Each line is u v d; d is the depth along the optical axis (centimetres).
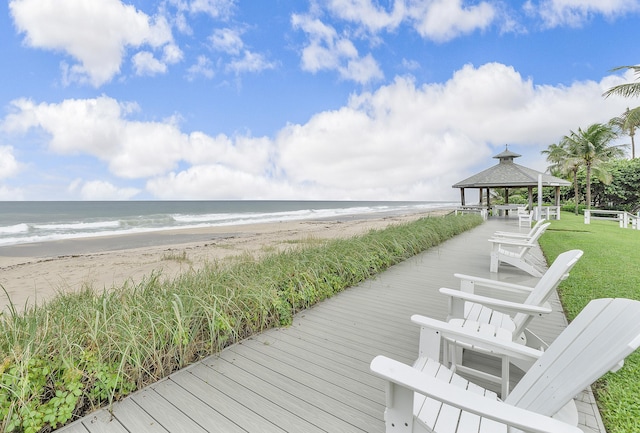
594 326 141
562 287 466
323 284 432
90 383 208
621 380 230
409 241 733
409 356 272
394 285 496
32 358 199
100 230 2148
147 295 337
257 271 434
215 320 285
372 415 196
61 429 183
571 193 3350
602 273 547
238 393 219
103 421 191
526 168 1973
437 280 525
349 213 4366
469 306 290
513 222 1683
